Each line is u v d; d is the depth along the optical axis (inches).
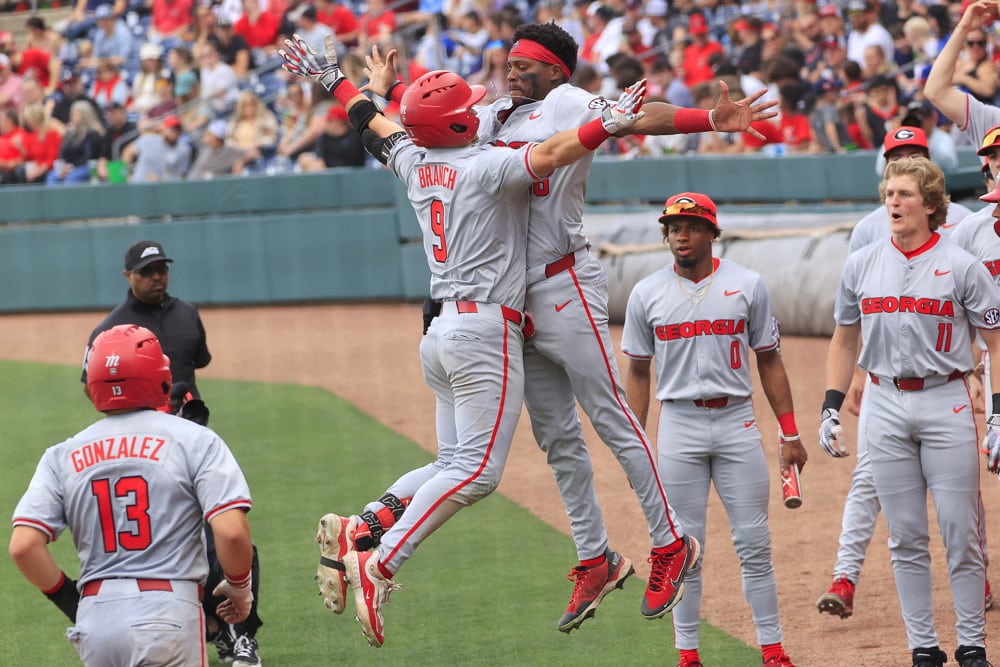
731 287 776.3
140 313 938.1
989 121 916.0
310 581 1013.2
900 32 2020.2
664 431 794.2
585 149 602.9
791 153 1959.9
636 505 1167.6
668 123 594.2
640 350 802.8
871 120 1872.5
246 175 2413.9
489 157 628.7
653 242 1971.0
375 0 2669.8
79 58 3036.4
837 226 1782.7
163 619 553.6
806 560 1001.5
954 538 730.2
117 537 559.8
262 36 2815.0
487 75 2235.5
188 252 2444.6
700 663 792.9
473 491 642.8
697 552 720.3
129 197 2466.8
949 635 834.8
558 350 670.5
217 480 562.3
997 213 797.2
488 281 644.7
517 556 1057.5
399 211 2341.3
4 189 2527.1
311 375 1847.9
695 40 2225.6
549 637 874.1
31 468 1407.5
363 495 1245.7
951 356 724.0
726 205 1991.9
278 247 2405.3
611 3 2450.8
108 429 573.0
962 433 724.7
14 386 1891.0
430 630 898.7
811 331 1774.1
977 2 903.7
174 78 2787.9
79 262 2495.1
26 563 558.9
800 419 1402.6
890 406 738.2
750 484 779.4
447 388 673.6
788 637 851.4
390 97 724.0
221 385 1819.6
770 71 1999.3
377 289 2375.7
